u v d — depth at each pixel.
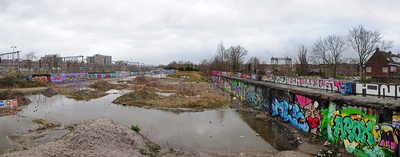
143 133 12.27
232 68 55.53
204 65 80.31
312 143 10.53
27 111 16.83
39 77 35.75
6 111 16.58
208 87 37.72
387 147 7.44
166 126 13.80
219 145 10.70
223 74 44.22
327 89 12.54
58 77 40.19
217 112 17.98
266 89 17.33
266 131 12.87
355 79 35.69
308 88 14.12
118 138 9.84
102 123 10.79
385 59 36.62
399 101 8.17
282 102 14.70
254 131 12.90
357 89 10.91
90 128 9.83
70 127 12.92
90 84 38.44
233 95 28.33
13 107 17.92
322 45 38.94
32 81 31.14
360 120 8.45
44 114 16.11
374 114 7.86
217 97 25.12
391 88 9.50
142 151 9.34
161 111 18.09
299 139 11.21
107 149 8.59
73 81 43.88
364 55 29.14
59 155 7.58
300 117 12.54
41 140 10.73
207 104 20.56
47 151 7.81
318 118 10.95
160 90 30.28
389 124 7.39
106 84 35.19
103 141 9.14
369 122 8.07
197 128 13.45
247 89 22.30
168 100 22.56
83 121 14.33
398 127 7.10
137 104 20.52
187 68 89.38
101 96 25.70
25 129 12.26
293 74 46.31
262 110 18.23
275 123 14.55
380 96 9.80
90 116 15.96
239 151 9.98
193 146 10.55
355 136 8.70
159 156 9.23
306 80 14.71
